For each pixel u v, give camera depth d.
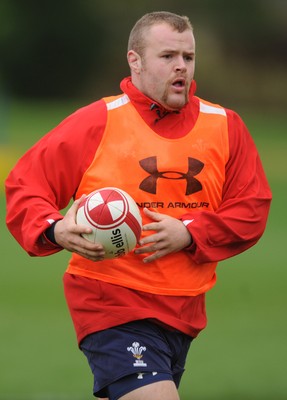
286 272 50.88
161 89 19.44
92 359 19.47
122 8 197.38
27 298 44.12
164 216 19.17
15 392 28.84
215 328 38.81
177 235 19.16
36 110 180.00
